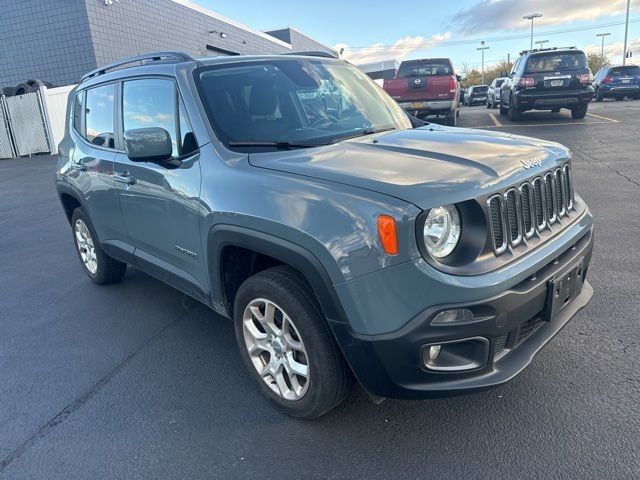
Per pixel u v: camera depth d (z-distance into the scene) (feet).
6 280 18.70
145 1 71.77
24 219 28.43
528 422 8.92
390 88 47.14
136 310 15.10
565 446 8.30
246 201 9.01
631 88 82.74
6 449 9.45
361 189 7.84
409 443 8.70
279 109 11.39
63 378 11.71
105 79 14.11
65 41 66.03
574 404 9.25
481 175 8.05
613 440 8.34
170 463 8.78
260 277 9.21
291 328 9.21
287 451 8.79
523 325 8.55
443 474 8.00
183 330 13.64
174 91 11.29
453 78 46.16
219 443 9.14
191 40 81.05
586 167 28.66
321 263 7.94
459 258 7.78
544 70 48.93
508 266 7.97
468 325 7.52
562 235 9.30
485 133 11.03
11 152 60.03
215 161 10.02
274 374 9.65
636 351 10.66
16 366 12.40
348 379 8.80
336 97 12.51
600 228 18.39
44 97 58.18
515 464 8.05
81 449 9.30
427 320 7.44
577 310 9.61
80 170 14.98
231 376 11.27
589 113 57.11
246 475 8.35
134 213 12.67
